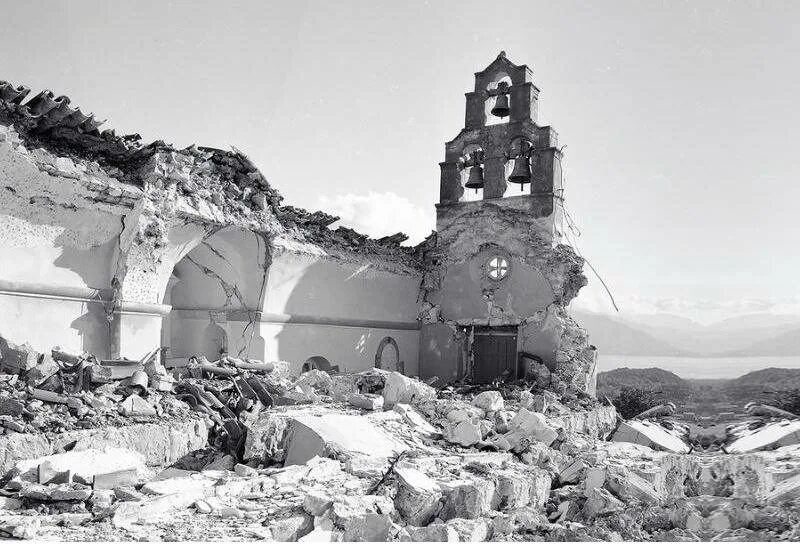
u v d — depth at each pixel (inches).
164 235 567.5
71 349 484.7
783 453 520.7
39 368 430.3
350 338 828.6
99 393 438.0
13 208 469.4
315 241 765.3
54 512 300.7
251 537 274.1
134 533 272.4
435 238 960.3
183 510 308.2
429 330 956.0
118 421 414.9
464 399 724.0
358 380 656.4
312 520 294.4
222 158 640.4
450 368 936.9
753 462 443.8
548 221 879.1
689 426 765.9
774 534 356.8
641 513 398.9
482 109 943.7
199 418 458.3
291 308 737.0
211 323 730.2
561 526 370.0
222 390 532.7
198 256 717.3
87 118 502.0
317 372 642.2
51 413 398.3
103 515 294.0
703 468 457.7
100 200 520.7
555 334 862.5
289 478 354.6
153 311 571.5
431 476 387.2
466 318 930.1
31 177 471.5
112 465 356.8
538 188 887.7
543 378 852.6
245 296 706.2
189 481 347.9
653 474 472.4
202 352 733.3
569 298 882.1
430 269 960.3
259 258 694.5
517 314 894.4
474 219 929.5
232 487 335.0
